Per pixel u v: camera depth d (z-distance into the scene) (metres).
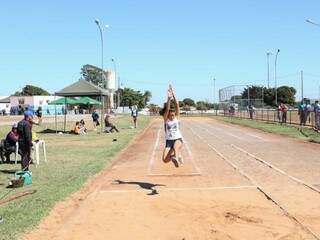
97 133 40.97
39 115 48.97
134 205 11.77
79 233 9.43
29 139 16.03
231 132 40.38
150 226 9.87
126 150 26.23
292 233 9.09
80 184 14.55
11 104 116.94
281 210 10.91
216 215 10.59
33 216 10.41
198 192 13.17
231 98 79.62
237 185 14.09
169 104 13.73
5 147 19.33
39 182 14.98
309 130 37.50
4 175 16.47
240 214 10.62
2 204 11.68
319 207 11.12
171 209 11.26
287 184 14.09
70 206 11.71
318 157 20.94
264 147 25.98
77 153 23.98
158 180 15.38
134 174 16.83
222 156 21.70
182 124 56.97
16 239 8.73
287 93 112.69
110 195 13.08
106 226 9.92
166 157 13.90
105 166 19.08
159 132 43.28
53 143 30.44
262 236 8.96
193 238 8.94
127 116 85.62
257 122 54.47
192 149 25.27
